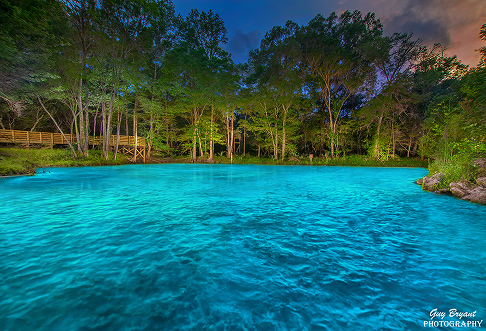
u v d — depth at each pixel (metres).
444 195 7.98
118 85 22.16
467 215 5.44
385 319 1.98
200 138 29.66
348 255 3.29
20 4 11.18
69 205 6.27
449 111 12.48
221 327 1.87
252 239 3.88
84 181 11.27
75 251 3.34
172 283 2.52
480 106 8.35
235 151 39.12
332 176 14.41
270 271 2.81
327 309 2.12
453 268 2.91
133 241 3.76
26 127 26.00
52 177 12.77
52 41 15.82
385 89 27.38
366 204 6.55
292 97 27.42
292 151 30.73
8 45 10.91
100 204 6.42
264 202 6.77
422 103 28.08
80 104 21.28
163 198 7.29
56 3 16.14
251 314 2.04
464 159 8.71
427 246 3.62
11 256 3.14
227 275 2.70
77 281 2.53
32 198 7.19
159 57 26.88
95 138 27.36
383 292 2.38
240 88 29.61
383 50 26.06
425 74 27.81
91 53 21.31
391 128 28.34
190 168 20.73
